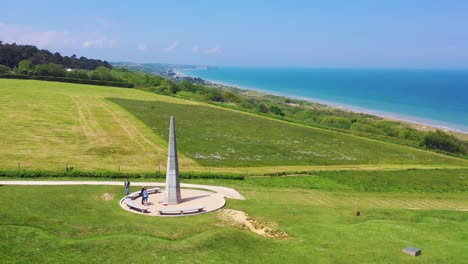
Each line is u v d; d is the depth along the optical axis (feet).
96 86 483.10
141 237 114.21
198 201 151.12
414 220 145.59
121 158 214.69
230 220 133.80
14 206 131.23
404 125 500.74
